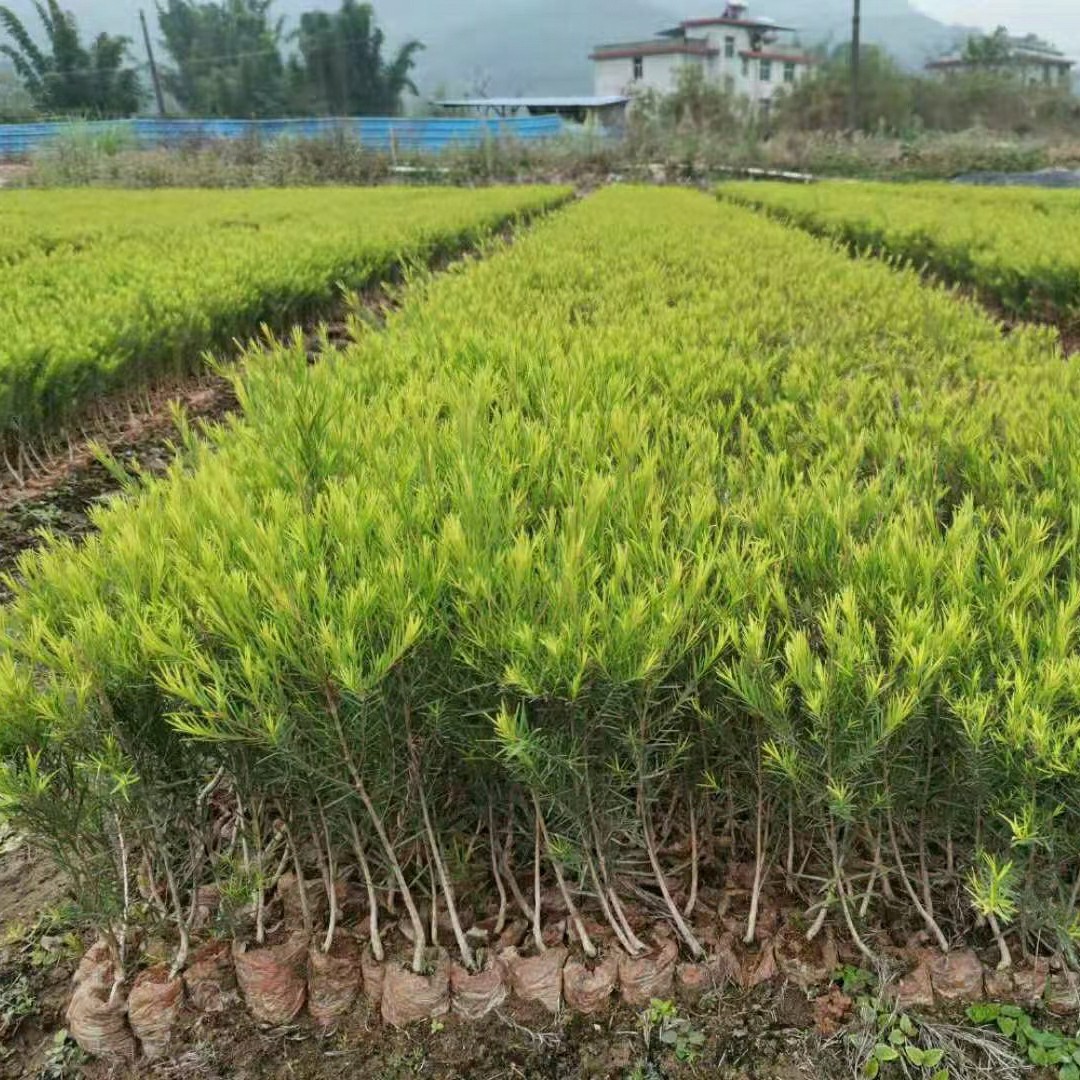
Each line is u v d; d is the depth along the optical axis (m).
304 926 2.85
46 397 7.25
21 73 81.50
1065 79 83.81
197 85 89.12
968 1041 2.62
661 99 57.72
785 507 3.12
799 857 3.05
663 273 8.26
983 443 3.75
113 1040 2.70
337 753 2.45
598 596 2.63
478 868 3.05
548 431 3.86
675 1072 2.61
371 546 2.75
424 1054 2.67
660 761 2.84
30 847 3.52
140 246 12.79
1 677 2.26
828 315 6.39
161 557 2.66
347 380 4.71
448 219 16.72
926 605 2.48
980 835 2.63
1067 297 9.75
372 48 94.00
